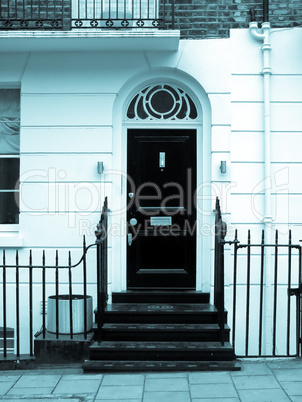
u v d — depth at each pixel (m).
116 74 6.11
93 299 6.02
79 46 5.94
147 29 6.21
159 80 6.27
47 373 4.91
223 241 5.11
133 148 6.30
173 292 6.05
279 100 6.12
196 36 6.13
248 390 4.38
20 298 6.05
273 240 6.08
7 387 4.52
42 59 6.14
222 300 5.12
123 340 5.32
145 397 4.25
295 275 6.06
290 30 6.13
